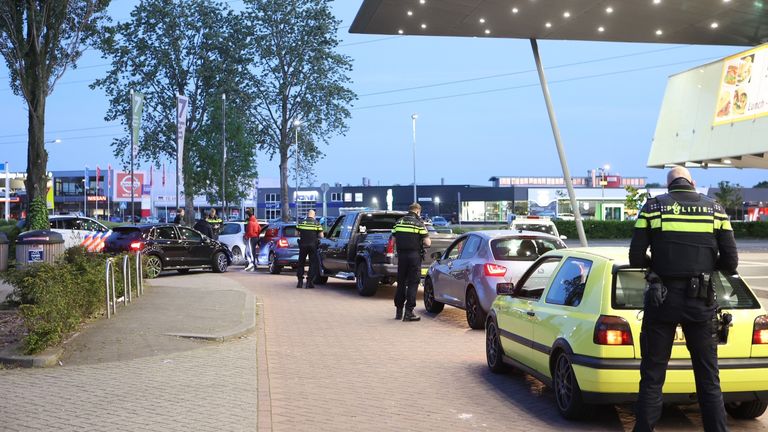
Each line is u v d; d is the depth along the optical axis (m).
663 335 5.74
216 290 17.19
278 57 49.88
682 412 7.09
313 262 19.48
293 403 7.29
